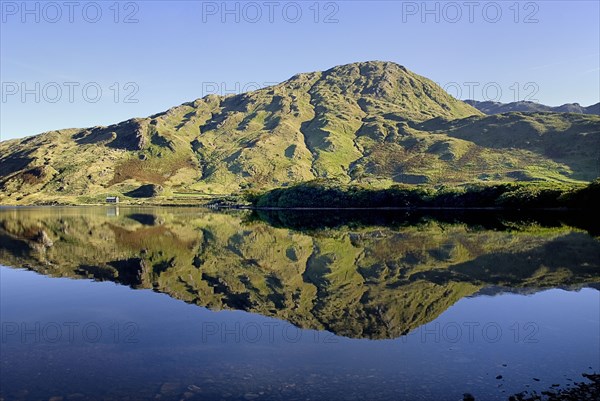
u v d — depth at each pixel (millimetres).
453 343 19656
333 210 148750
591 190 104688
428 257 44531
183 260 44250
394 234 67625
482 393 14547
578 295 28688
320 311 25328
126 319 23500
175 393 14445
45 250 51312
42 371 16328
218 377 15758
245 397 14109
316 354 18188
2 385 15078
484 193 132500
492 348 18953
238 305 26703
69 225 90125
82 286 32094
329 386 15008
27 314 24531
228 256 47062
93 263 42312
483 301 27391
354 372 16250
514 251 47281
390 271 37688
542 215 102312
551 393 14570
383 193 148625
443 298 28281
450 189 140625
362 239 61562
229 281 34125
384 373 16156
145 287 31844
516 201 120562
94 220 107250
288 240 61750
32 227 84688
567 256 43625
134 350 18641
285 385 15070
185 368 16609
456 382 15391
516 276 34875
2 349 18812
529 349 18828
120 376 15844
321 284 32875
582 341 19891
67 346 19188
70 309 25609
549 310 25250
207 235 69312
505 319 23500
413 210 137125
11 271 38219
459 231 70188
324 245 55625
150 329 21688
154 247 54406
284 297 28844
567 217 95938
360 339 20234
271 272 37906
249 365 16906
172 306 26359
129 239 63500
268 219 109750
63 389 14773
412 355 18062
